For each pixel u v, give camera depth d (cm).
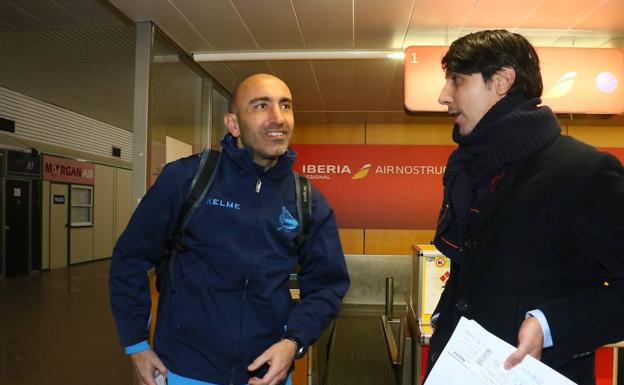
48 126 927
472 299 97
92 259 1062
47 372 369
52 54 486
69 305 609
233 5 303
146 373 126
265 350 126
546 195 90
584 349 82
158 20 327
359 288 548
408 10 305
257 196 129
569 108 326
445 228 112
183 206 128
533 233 90
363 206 624
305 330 126
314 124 639
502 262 92
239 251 125
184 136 424
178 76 409
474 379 87
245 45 374
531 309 88
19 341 452
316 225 139
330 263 139
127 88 666
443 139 625
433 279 248
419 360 243
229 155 127
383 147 625
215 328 123
